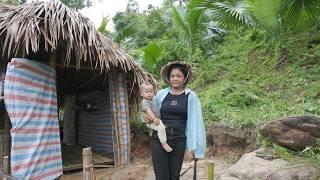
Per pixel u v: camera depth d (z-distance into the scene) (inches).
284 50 339.9
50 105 226.5
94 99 333.1
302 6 272.5
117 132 269.9
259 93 293.0
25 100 205.9
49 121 223.9
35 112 212.4
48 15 213.2
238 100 284.2
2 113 243.1
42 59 250.4
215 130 256.8
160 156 132.0
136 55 452.4
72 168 258.2
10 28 204.5
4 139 221.9
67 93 387.5
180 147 131.8
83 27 228.4
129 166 261.7
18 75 202.1
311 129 177.2
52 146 225.1
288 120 184.7
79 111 369.7
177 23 426.3
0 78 225.9
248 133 233.8
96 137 331.3
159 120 131.0
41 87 219.1
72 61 270.2
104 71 278.4
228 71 362.9
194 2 397.1
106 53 243.0
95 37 233.9
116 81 274.7
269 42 364.8
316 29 348.2
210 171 122.3
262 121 231.0
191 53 423.8
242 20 327.9
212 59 402.3
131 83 287.6
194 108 130.8
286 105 251.1
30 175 205.2
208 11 384.8
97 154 309.1
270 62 337.1
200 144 128.1
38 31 206.7
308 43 333.7
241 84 317.1
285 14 282.5
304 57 314.8
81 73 328.2
